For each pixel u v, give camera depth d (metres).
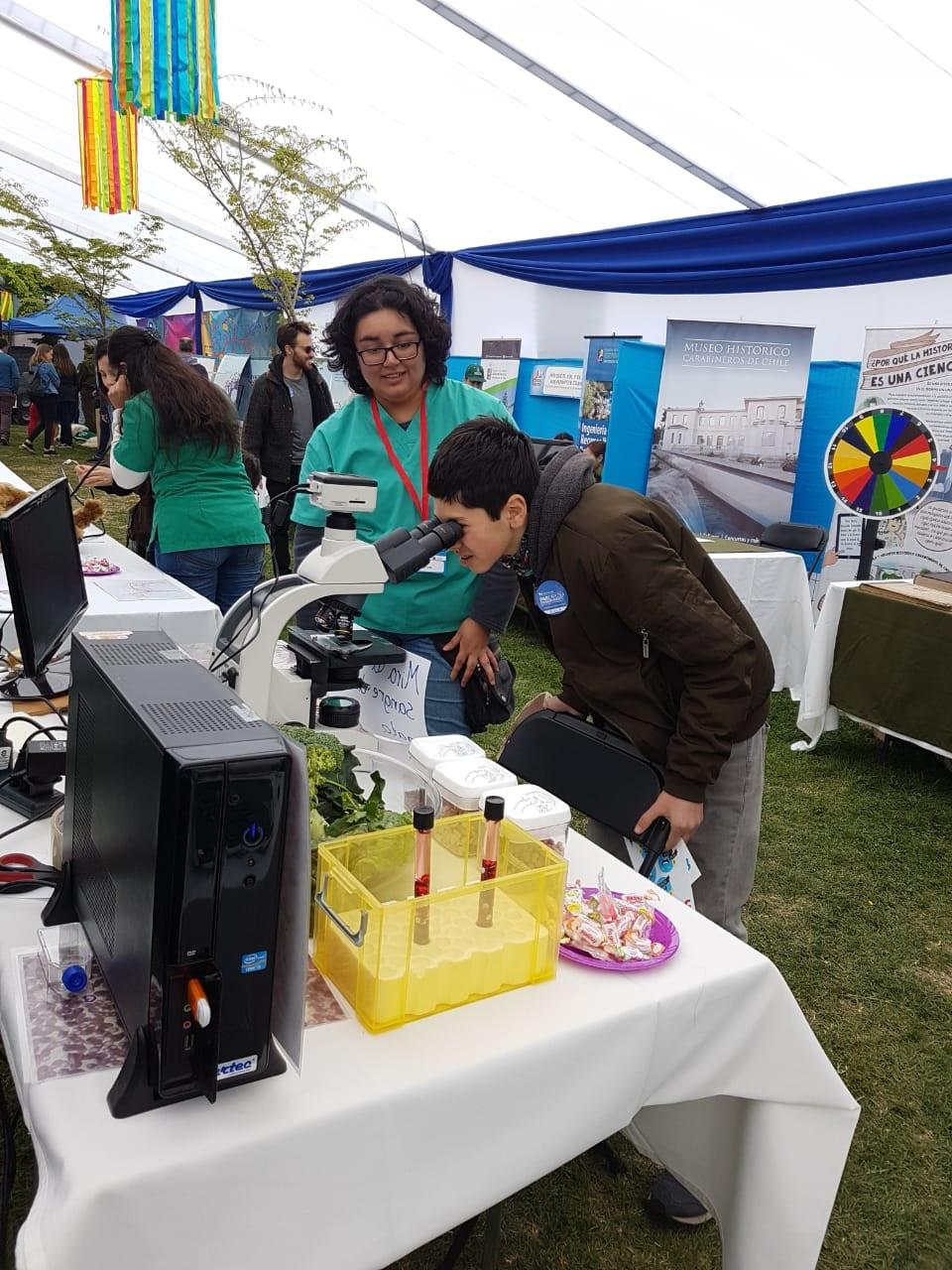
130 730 0.82
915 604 3.58
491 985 1.04
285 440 5.51
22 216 11.97
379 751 1.62
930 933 2.70
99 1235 0.73
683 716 1.47
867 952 2.58
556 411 7.11
